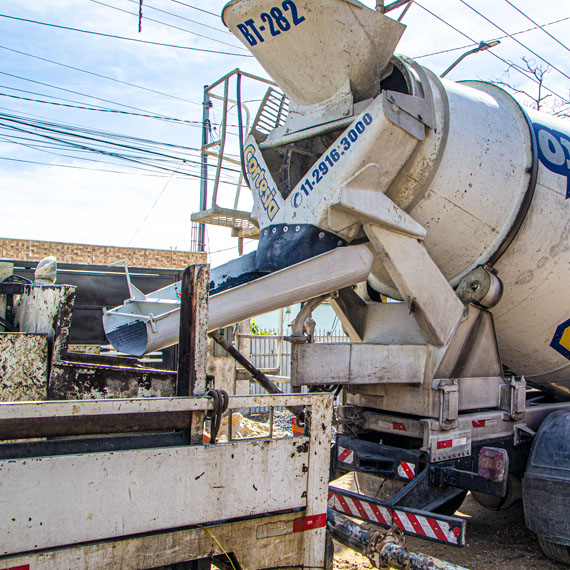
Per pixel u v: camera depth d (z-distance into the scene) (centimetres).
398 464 432
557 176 481
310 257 418
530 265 475
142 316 407
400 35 422
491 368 476
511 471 481
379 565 308
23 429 220
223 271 493
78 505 222
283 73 446
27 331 462
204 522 251
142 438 247
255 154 485
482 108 473
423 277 432
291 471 279
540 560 452
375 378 427
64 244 2089
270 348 1220
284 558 277
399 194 434
